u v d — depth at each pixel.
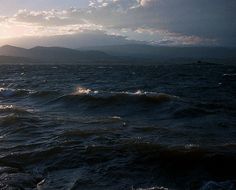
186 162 8.91
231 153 9.34
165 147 9.91
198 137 12.19
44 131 13.55
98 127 13.95
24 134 13.19
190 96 28.98
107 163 9.14
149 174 8.34
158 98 20.69
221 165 8.66
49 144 11.17
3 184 7.68
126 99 21.27
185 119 16.42
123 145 10.42
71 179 8.16
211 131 13.43
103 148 10.23
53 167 9.09
